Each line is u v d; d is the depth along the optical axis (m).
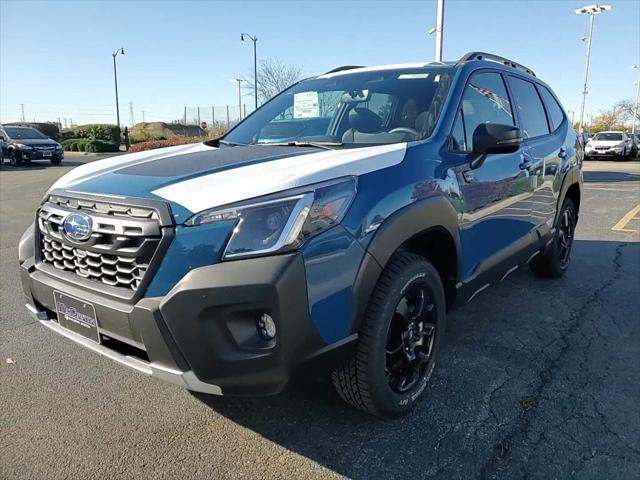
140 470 2.28
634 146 28.03
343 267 2.11
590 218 8.55
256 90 32.56
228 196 2.01
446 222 2.67
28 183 14.48
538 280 4.96
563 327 3.82
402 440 2.48
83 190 2.33
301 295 1.97
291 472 2.27
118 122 39.94
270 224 1.97
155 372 2.08
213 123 41.09
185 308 1.93
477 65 3.45
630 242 6.66
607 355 3.37
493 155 3.22
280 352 1.97
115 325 2.12
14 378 3.07
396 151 2.54
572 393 2.90
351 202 2.18
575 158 4.86
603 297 4.48
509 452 2.39
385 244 2.26
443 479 2.22
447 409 2.74
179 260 1.96
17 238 6.93
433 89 3.12
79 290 2.26
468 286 3.01
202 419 2.67
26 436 2.51
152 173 2.37
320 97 3.44
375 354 2.34
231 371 1.97
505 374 3.12
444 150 2.80
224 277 1.91
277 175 2.12
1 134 22.25
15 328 3.81
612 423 2.62
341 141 2.96
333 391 2.92
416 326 2.67
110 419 2.66
